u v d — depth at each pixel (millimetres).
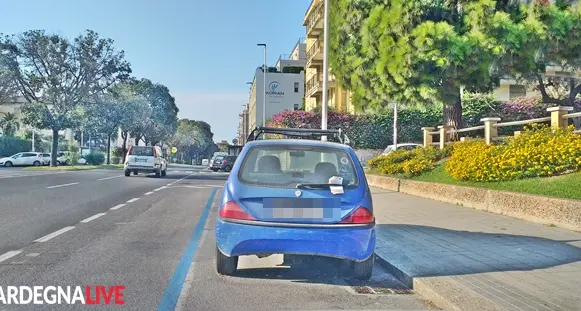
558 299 5426
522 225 10219
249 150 6617
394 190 18875
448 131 19219
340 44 21047
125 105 53688
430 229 9961
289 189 5973
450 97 16312
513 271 6645
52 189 18438
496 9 14391
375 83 18031
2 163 50312
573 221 9516
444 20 15297
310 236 5812
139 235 9266
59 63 38031
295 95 81438
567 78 22500
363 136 40094
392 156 21578
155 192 18812
